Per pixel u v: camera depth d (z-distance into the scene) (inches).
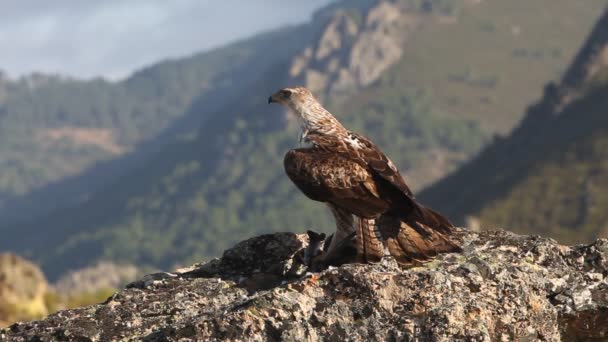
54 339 298.5
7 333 307.9
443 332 265.1
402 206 322.7
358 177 325.4
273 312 271.3
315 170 330.6
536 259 317.7
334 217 339.3
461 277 287.3
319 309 273.7
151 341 281.1
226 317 271.4
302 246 362.0
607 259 316.5
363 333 269.9
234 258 361.4
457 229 353.7
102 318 310.3
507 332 275.9
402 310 274.4
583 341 299.3
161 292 331.3
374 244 313.7
